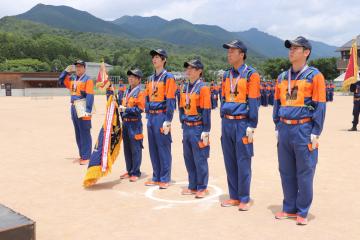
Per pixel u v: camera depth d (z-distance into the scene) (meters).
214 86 30.20
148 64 93.00
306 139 5.59
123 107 8.20
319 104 5.50
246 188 6.33
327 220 5.82
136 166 8.37
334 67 77.88
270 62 83.62
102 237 5.22
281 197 6.97
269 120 20.73
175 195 7.20
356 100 15.89
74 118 9.91
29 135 15.09
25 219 4.42
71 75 10.35
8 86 60.44
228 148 6.46
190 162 7.18
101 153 7.87
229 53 6.23
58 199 6.96
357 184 7.71
